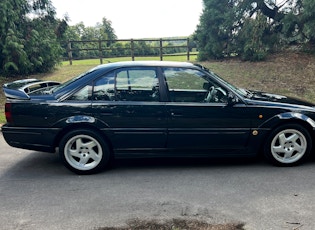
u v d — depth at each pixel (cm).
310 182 383
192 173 419
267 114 419
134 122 413
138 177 409
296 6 1196
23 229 291
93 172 424
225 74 1091
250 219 301
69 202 342
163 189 371
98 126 412
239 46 1310
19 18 1107
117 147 422
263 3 1240
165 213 315
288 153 432
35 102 411
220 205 329
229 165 445
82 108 409
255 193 355
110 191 368
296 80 975
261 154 466
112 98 415
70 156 422
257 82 984
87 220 305
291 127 426
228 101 415
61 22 1291
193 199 344
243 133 421
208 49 1388
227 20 1291
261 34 1220
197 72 429
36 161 476
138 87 419
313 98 820
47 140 416
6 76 1105
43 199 351
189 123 414
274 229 284
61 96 414
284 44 1277
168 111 412
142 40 1600
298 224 291
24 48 1095
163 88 419
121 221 301
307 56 1190
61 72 1237
